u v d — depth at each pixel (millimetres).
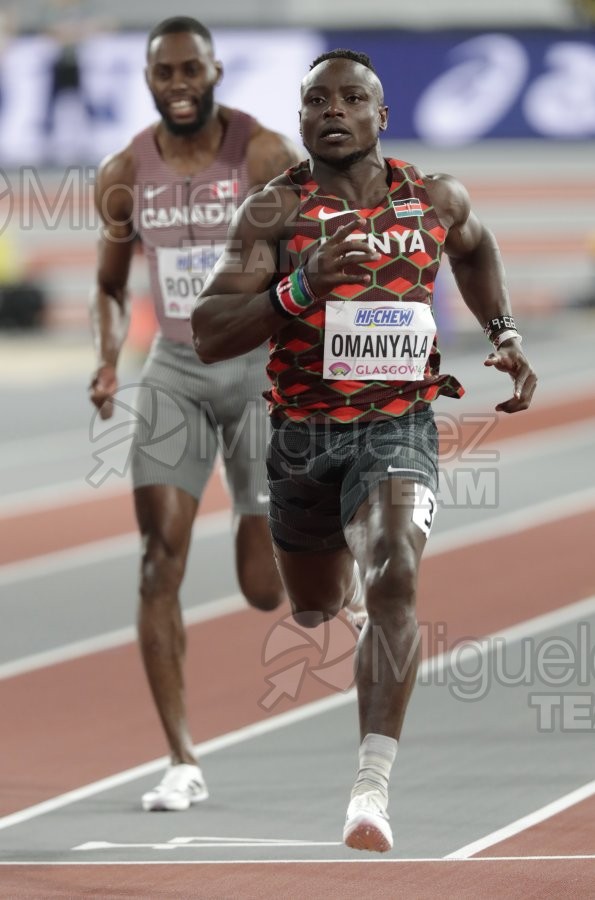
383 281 10469
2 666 18500
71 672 18203
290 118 58062
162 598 13492
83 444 36750
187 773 13312
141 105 57188
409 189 10633
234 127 13867
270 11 66875
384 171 10680
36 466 34062
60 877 11242
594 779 13844
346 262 9664
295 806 13188
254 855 11766
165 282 13953
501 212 64562
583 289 65250
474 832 12328
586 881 11031
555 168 63625
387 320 10492
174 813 13016
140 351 50906
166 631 13453
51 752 15000
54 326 60625
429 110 62438
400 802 13203
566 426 39469
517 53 62219
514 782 13773
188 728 14516
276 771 14320
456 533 26641
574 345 55000
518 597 21812
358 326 10469
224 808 13164
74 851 11953
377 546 9969
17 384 47375
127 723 16031
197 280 13820
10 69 57531
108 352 14188
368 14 68062
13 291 58719
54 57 57281
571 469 33531
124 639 19828
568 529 27031
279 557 11750
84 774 14281
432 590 22344
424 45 61781
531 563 24188
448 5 68688
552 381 47062
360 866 11461
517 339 11453
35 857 11789
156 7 66188
